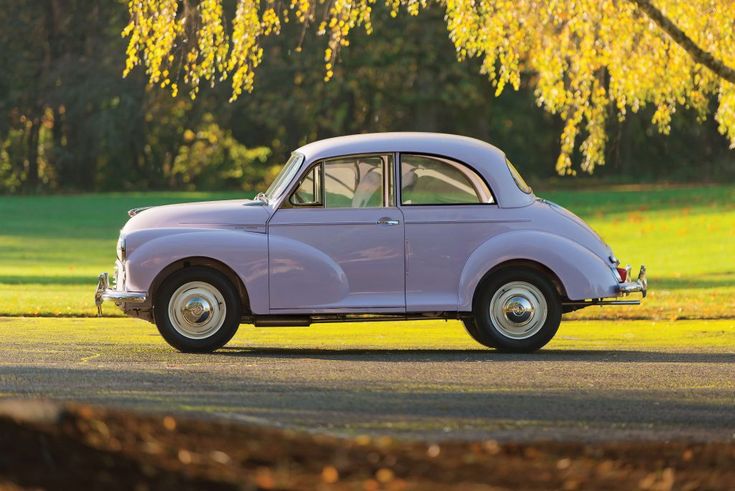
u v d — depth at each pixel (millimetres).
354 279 23938
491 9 34344
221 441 11367
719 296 39656
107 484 9578
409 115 128500
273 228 23891
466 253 24047
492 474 11031
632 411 16188
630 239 69875
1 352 23266
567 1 34719
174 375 19453
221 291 23609
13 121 131625
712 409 16516
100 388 17594
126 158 133000
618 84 36562
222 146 134375
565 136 39281
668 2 35250
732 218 78250
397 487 10188
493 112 131625
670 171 133125
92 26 129375
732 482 11133
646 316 33344
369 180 24094
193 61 31516
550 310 24141
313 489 9922
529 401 16969
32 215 92875
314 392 17594
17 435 10500
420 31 119375
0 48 128500
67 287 42906
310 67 121312
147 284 23500
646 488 10781
